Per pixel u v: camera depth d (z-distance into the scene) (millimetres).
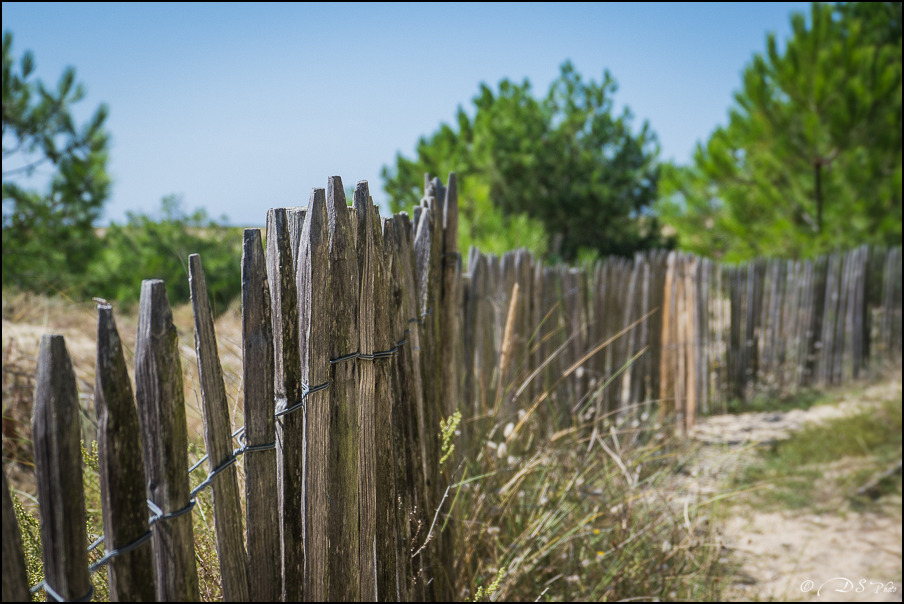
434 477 2127
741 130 10930
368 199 1594
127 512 993
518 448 3426
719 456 4668
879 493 4109
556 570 2818
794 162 9992
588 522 2996
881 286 7590
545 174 15156
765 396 6676
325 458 1402
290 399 1283
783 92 9750
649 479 3369
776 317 6949
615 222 16031
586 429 4344
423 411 2033
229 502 1154
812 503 3988
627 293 5422
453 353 2502
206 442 1118
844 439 4930
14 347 3311
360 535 1606
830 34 9594
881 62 9414
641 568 2883
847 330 7262
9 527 895
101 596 1383
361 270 1569
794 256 10195
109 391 966
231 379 2291
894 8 11180
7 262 8031
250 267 1180
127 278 9258
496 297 3977
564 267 4930
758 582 3129
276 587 1245
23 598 909
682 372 5680
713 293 6469
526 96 16219
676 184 12133
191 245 10047
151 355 1013
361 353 1580
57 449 916
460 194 8523
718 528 3260
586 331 5074
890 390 6180
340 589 1505
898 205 9617
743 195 10812
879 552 3420
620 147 16406
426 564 2035
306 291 1343
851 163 9586
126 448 991
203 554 1615
